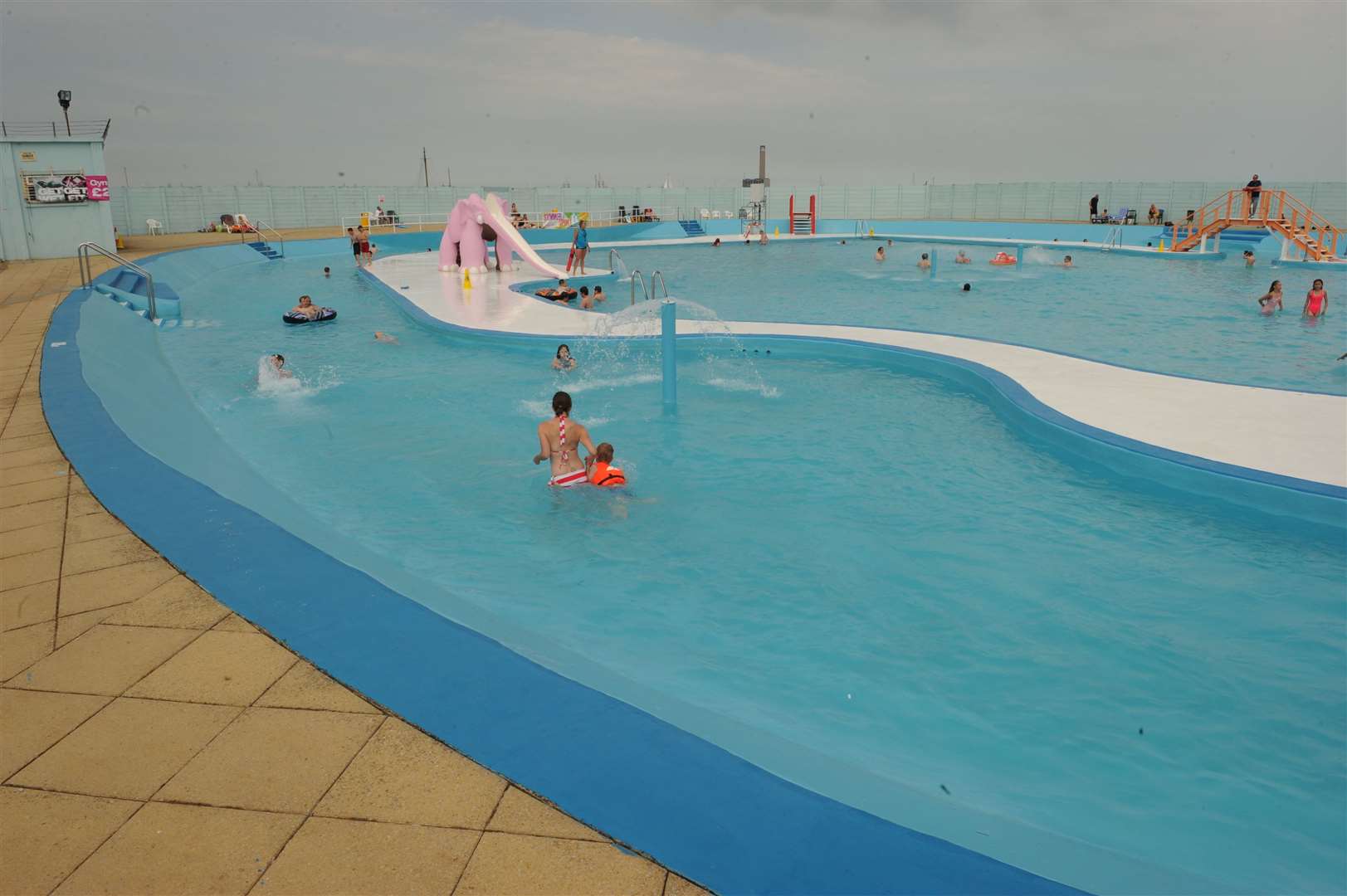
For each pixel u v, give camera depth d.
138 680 2.65
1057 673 3.91
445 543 5.47
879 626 4.37
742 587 4.84
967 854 1.87
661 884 1.75
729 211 47.00
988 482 6.46
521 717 2.41
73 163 22.75
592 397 9.12
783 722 3.53
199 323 14.66
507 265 22.50
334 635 2.92
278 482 6.64
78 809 2.06
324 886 1.77
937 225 38.81
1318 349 11.77
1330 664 3.95
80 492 4.44
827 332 11.70
